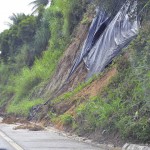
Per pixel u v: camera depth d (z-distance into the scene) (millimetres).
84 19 38969
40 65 51531
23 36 63906
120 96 18625
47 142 17641
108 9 21938
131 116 15719
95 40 31938
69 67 37781
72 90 32125
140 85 16406
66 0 44375
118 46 25969
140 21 21906
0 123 35375
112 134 16344
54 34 49656
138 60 16250
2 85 68000
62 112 28000
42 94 42844
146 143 14102
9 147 15828
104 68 26578
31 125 28922
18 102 50531
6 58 71500
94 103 21141
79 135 19719
